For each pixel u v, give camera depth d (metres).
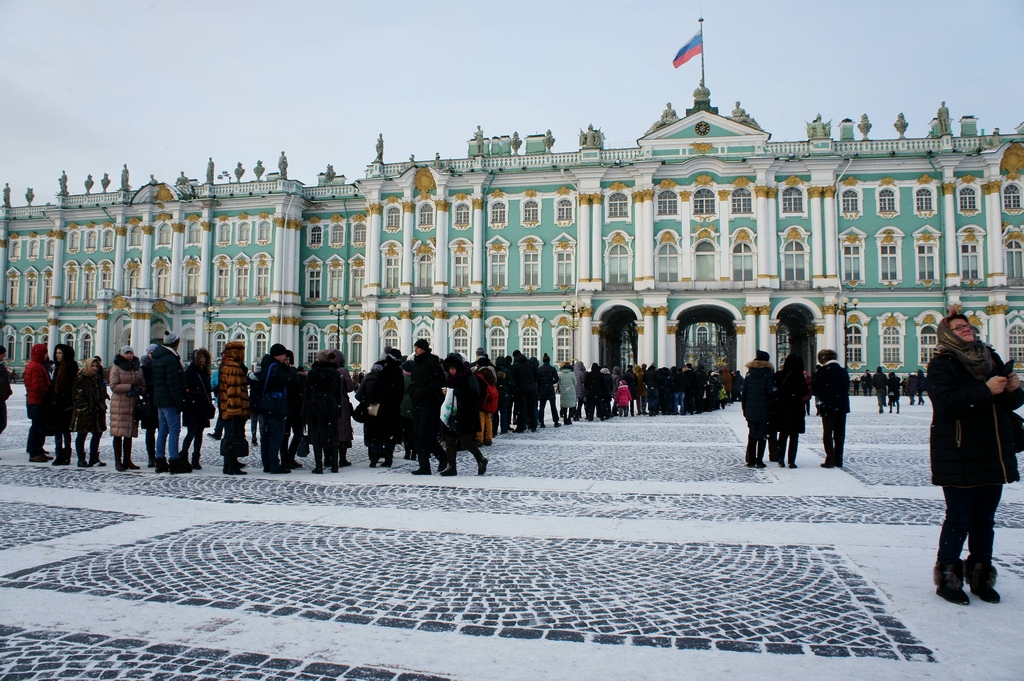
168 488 12.85
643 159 55.53
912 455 17.83
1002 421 6.41
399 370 15.97
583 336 54.25
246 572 7.39
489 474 14.70
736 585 7.00
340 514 10.43
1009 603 6.46
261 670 5.05
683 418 32.91
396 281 59.81
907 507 11.05
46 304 70.38
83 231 69.00
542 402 26.47
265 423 14.88
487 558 7.99
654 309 53.22
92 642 5.53
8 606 6.31
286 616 6.11
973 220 52.88
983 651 5.40
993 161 52.09
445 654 5.32
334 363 14.96
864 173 53.84
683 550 8.38
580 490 12.64
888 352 53.22
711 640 5.62
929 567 7.62
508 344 57.34
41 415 16.41
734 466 15.92
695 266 54.06
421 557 8.02
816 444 20.91
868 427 26.69
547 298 56.72
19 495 11.99
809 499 11.75
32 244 71.25
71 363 16.25
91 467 15.70
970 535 6.67
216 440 21.30
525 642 5.56
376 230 59.81
